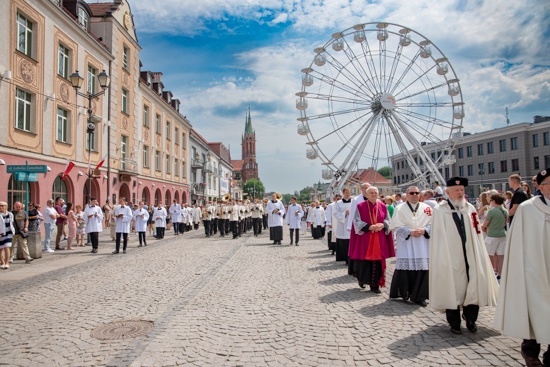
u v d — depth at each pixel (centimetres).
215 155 6431
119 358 466
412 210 710
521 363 436
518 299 405
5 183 1705
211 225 2411
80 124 2327
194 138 5000
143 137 3328
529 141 5153
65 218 1714
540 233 403
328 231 1517
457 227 546
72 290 852
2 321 627
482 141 5759
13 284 920
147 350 491
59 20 2114
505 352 467
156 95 3588
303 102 3005
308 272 1048
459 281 534
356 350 484
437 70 3044
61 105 2139
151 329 574
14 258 1346
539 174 412
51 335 554
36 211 1445
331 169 3061
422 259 691
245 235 2478
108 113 2688
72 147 2242
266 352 482
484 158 5744
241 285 881
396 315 630
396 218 710
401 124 3038
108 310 682
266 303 719
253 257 1364
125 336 545
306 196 16000
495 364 434
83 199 2405
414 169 3089
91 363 454
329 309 672
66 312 674
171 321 611
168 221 3098
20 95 1839
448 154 3088
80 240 1866
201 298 761
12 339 540
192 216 3086
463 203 559
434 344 498
